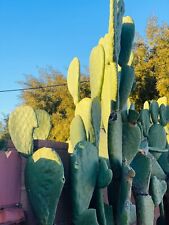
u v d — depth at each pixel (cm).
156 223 598
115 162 436
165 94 1841
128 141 463
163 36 1991
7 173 324
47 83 2517
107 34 461
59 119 2211
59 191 328
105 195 463
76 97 456
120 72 472
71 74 464
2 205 316
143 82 1950
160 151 587
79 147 376
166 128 696
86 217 375
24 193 336
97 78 452
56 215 361
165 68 1892
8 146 353
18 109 340
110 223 430
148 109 611
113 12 432
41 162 328
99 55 449
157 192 513
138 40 2027
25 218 332
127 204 426
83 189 375
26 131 339
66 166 379
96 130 417
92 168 388
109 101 447
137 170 481
